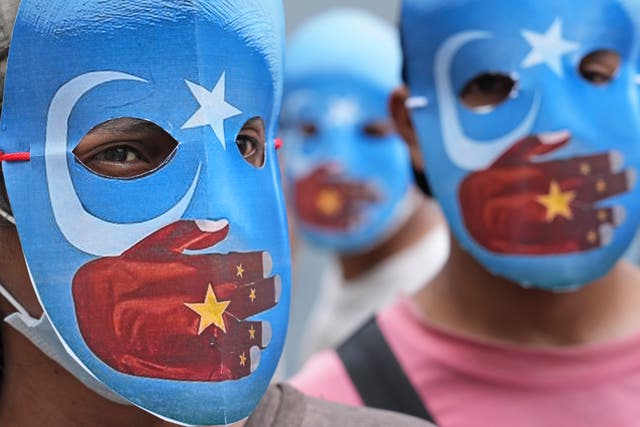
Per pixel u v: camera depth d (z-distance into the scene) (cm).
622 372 187
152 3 126
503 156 180
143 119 128
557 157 178
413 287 285
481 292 191
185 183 127
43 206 128
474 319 192
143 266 127
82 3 126
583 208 178
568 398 187
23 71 127
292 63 316
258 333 129
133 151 129
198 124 128
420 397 190
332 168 305
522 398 187
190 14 127
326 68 310
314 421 137
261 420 135
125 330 127
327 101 308
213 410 126
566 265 178
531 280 180
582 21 178
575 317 189
